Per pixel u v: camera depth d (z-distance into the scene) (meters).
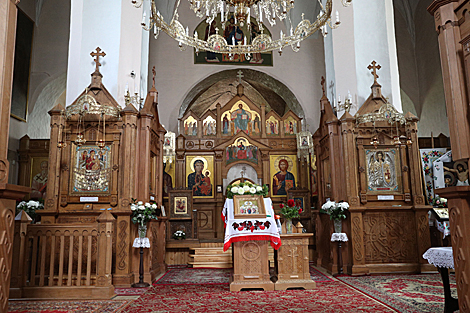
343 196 9.53
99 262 6.55
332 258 9.62
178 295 6.87
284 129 16.20
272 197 15.38
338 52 10.84
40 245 6.71
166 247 12.45
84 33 9.55
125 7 9.81
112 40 9.52
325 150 10.80
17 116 14.46
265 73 17.70
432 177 11.31
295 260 7.59
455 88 3.89
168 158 14.39
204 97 22.12
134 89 9.71
